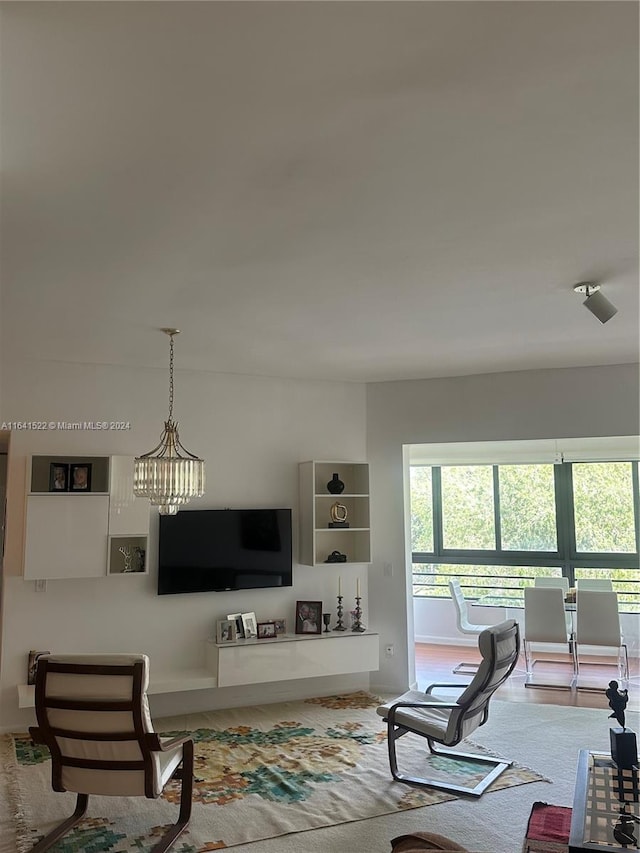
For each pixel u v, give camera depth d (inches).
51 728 135.3
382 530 256.5
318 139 88.3
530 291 152.5
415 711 172.7
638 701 239.9
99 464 220.7
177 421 234.5
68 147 89.7
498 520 346.9
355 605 252.8
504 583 341.7
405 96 78.7
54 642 209.8
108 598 217.8
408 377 255.1
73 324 176.4
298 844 135.4
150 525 226.2
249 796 158.2
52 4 62.9
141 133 86.4
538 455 328.5
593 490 333.4
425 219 113.8
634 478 327.3
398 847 90.1
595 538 331.0
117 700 131.6
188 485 179.5
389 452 259.1
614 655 314.7
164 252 127.1
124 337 190.4
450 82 76.0
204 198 105.0
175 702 223.5
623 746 124.9
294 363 228.5
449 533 354.6
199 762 179.6
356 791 160.9
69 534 207.5
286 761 180.1
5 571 207.3
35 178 98.1
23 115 82.0
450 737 158.6
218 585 229.8
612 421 232.7
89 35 67.6
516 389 244.8
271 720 215.9
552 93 78.5
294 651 227.5
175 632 225.9
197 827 142.8
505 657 164.6
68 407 219.8
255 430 246.8
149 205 107.2
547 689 256.4
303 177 98.7
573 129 86.5
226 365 231.0
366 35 67.8
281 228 116.8
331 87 76.7
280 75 74.4
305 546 244.4
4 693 203.5
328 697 242.5
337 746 191.6
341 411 260.8
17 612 207.0
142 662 132.5
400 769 174.2
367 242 123.3
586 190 103.9
